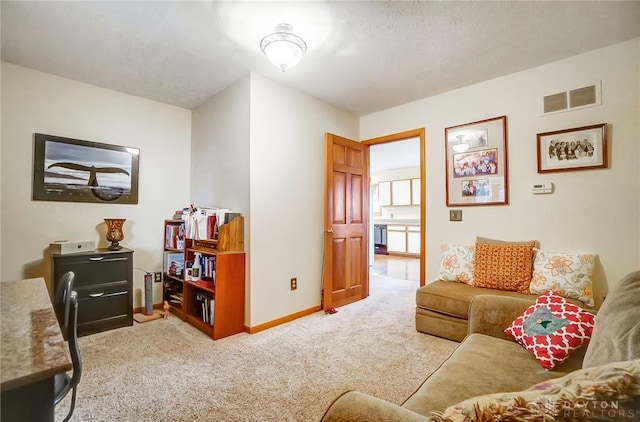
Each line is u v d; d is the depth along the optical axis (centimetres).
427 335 255
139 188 324
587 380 52
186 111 362
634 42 218
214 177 316
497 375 118
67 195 278
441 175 315
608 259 226
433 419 61
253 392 172
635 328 85
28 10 184
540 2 177
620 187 222
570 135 242
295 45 200
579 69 239
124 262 279
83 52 234
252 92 269
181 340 246
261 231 273
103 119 300
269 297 278
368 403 76
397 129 353
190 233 288
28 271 258
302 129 314
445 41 219
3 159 248
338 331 266
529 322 145
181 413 153
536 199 258
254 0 175
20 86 256
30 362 68
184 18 192
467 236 296
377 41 218
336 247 339
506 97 274
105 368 198
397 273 541
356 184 370
